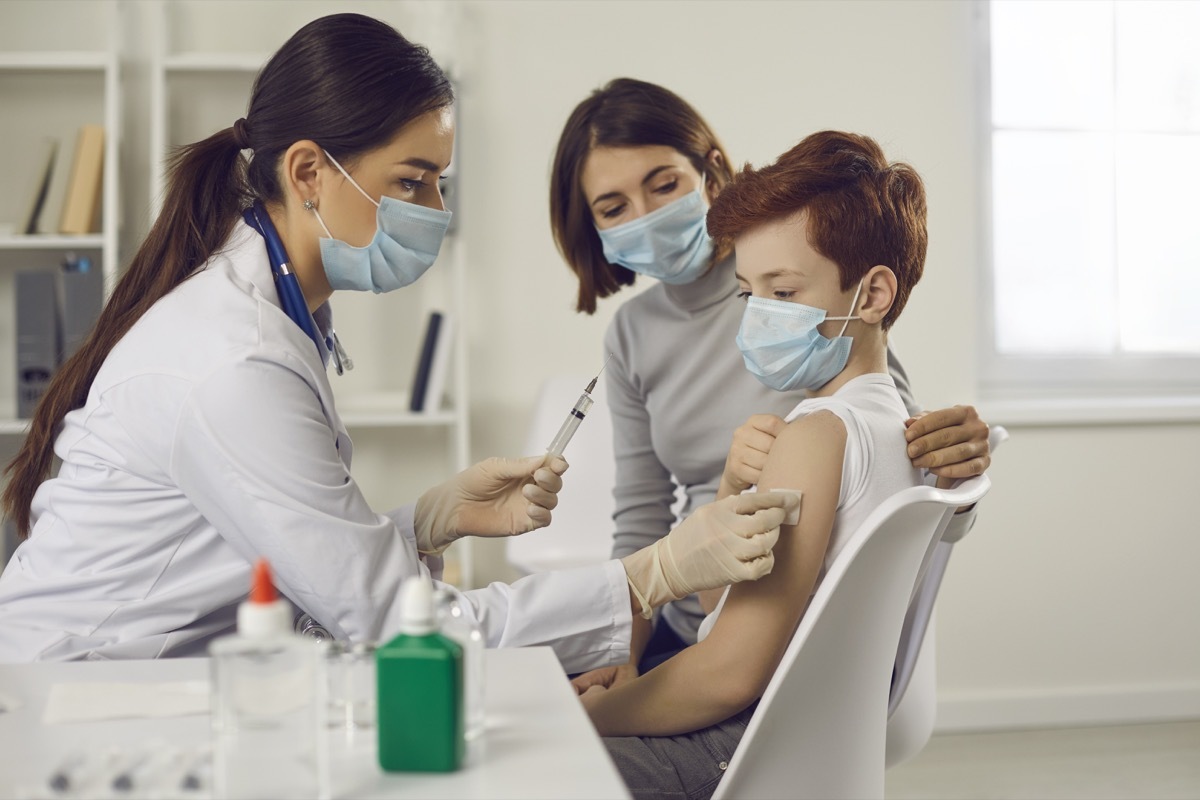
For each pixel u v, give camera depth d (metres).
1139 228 3.41
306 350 1.22
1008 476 3.14
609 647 1.17
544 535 2.65
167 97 3.07
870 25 3.20
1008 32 3.33
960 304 3.22
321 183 1.31
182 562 1.20
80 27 3.06
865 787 1.14
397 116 1.30
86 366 1.28
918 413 1.77
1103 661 3.18
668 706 1.21
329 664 0.79
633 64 3.16
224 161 1.33
